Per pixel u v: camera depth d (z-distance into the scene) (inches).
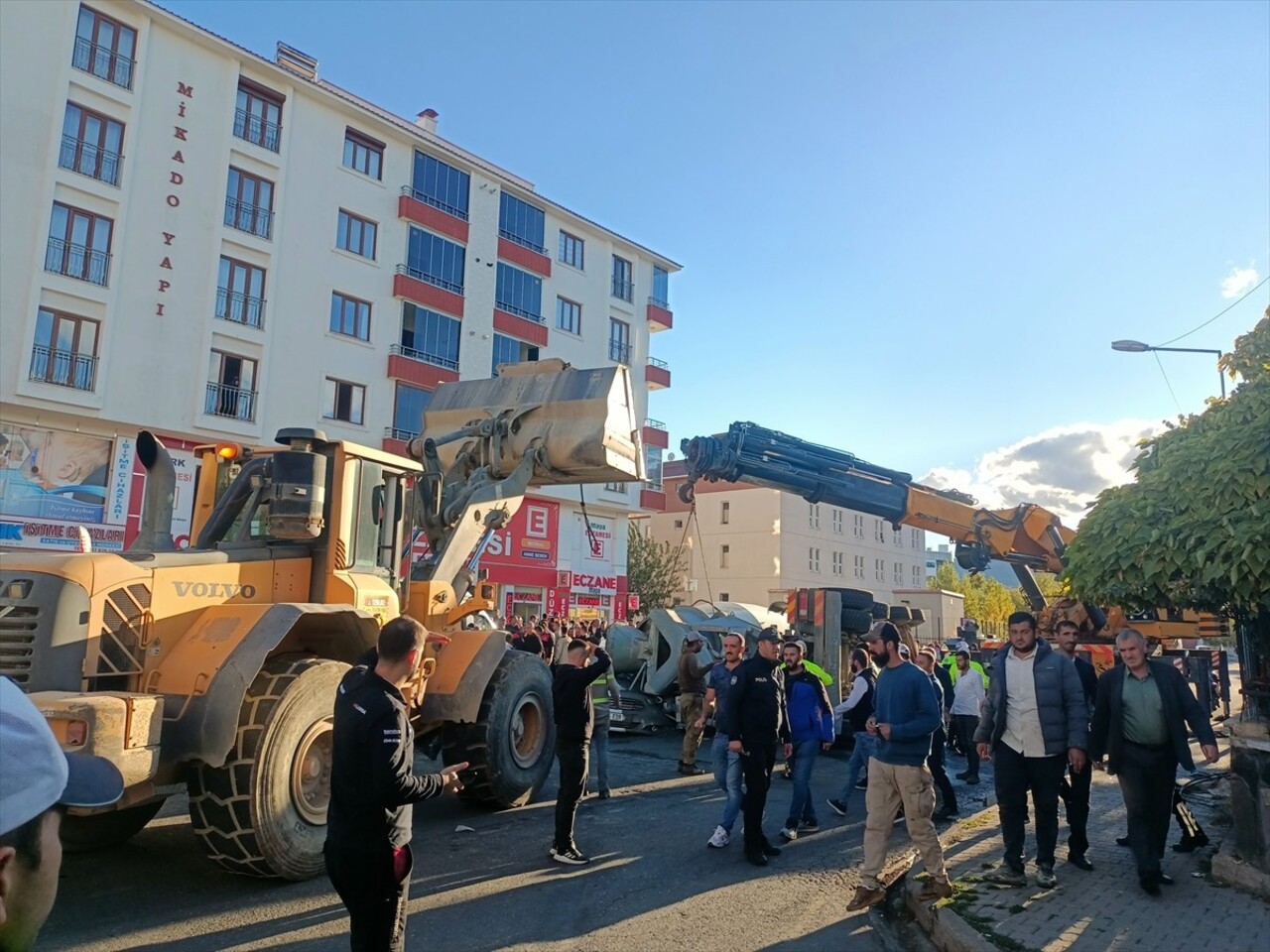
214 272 1000.9
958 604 1188.5
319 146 1129.4
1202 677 639.1
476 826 303.6
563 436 354.3
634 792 375.2
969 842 291.0
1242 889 228.8
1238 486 231.1
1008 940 189.3
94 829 256.2
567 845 260.4
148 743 195.5
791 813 303.0
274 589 255.1
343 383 1144.2
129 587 215.3
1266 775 228.1
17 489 863.1
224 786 218.2
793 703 310.8
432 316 1257.4
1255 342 293.3
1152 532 248.8
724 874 256.7
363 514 280.7
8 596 202.4
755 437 420.2
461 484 354.9
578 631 632.4
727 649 338.3
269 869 222.2
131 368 925.8
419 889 232.8
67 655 201.0
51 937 190.7
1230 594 243.6
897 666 229.1
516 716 331.0
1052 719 235.6
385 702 135.6
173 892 223.5
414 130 1280.8
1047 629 548.4
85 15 921.5
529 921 210.2
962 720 426.3
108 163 927.0
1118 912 209.6
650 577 1691.7
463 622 341.1
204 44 1005.8
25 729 54.1
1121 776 235.9
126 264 928.9
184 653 221.3
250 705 225.5
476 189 1337.4
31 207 867.4
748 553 2007.9
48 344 877.2
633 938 201.3
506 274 1380.4
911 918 223.6
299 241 1096.2
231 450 278.4
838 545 2166.6
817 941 204.2
